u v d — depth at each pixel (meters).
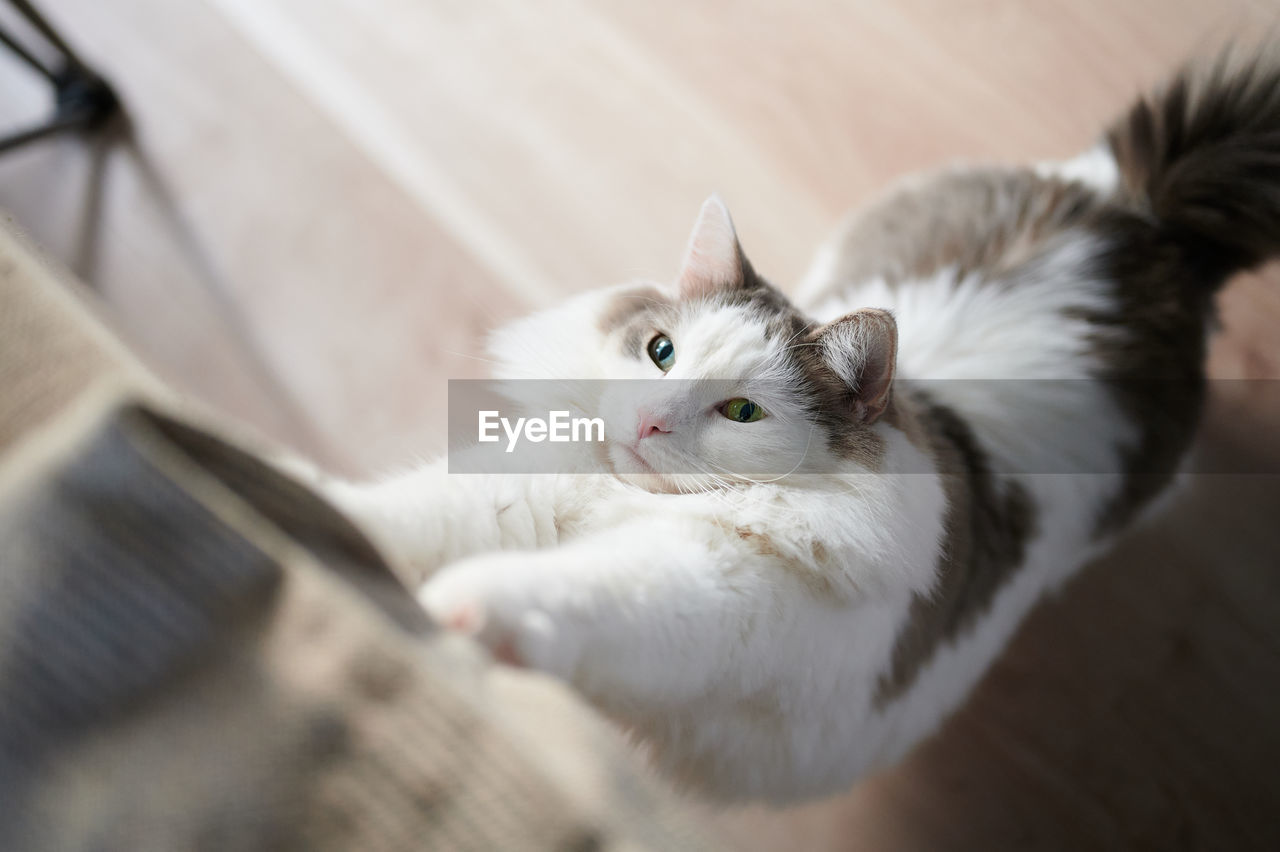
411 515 0.50
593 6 0.86
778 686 0.51
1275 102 0.65
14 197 0.80
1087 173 0.69
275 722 0.33
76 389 0.42
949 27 0.85
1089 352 0.62
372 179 0.80
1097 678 0.72
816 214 0.81
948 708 0.61
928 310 0.63
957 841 0.69
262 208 0.79
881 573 0.51
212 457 0.37
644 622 0.46
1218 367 0.76
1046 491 0.61
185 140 0.81
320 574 0.36
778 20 0.86
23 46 0.77
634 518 0.52
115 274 0.78
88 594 0.33
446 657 0.37
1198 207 0.65
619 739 0.40
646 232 0.80
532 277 0.78
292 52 0.83
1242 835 0.70
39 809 0.30
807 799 0.58
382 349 0.77
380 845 0.32
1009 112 0.82
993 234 0.66
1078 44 0.84
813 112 0.83
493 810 0.33
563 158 0.81
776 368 0.54
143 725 0.32
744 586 0.49
